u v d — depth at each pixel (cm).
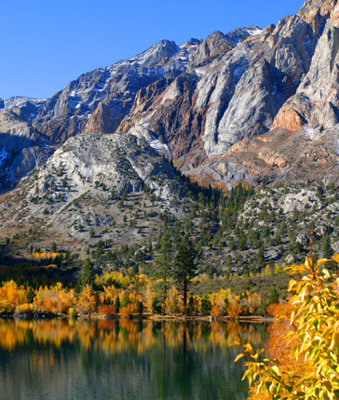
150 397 5028
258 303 15000
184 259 14588
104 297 17300
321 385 782
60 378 5953
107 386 5562
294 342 5444
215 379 5762
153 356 7319
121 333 10344
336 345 747
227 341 8744
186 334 9975
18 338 9531
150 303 16250
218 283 19675
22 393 5278
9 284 17588
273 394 925
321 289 808
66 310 16638
